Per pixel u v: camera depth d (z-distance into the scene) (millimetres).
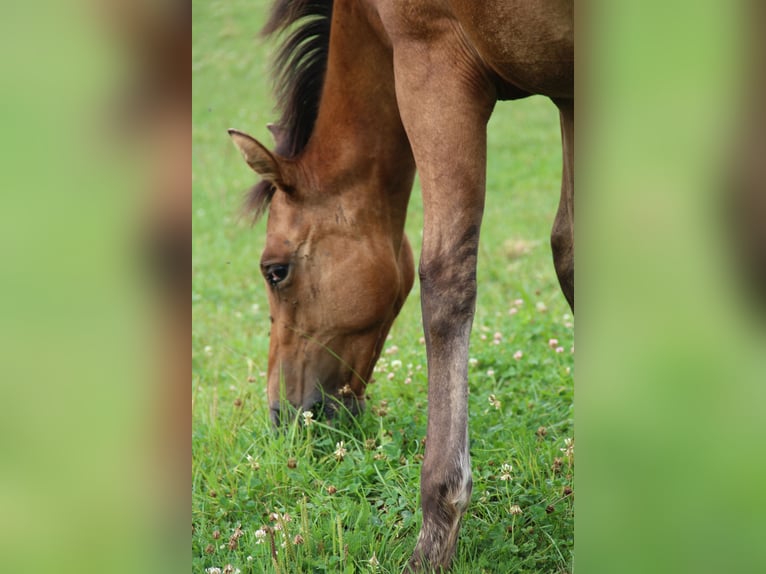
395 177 3607
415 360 4652
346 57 3453
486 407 3982
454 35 2760
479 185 2824
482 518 3123
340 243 3615
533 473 3311
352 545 2941
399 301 3918
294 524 3158
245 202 3809
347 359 3762
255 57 13516
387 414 3975
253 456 3625
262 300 6844
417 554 2674
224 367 5355
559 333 4855
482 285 6406
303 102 3730
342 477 3453
